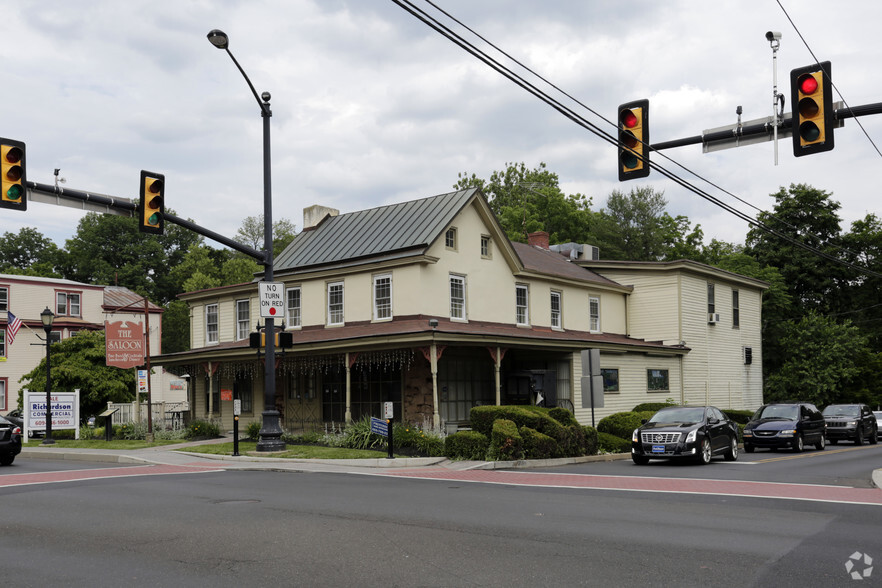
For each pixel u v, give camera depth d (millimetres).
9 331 40469
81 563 8188
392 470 18781
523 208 65188
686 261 37375
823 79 11633
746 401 43031
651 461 21938
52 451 24969
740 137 13758
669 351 36125
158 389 51531
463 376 29109
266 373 22172
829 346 46125
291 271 31625
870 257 56781
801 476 16781
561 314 34500
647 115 13633
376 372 28578
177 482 15891
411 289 27672
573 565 7898
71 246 80562
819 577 7410
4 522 10812
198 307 36219
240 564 8031
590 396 24141
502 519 10695
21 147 15594
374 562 8070
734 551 8531
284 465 19719
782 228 56656
